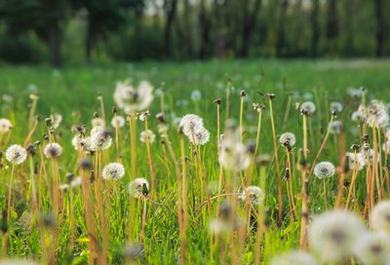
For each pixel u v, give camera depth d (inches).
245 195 84.7
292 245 81.4
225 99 161.9
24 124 148.7
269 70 468.1
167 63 837.8
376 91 242.4
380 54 1178.6
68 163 121.5
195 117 88.4
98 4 872.3
